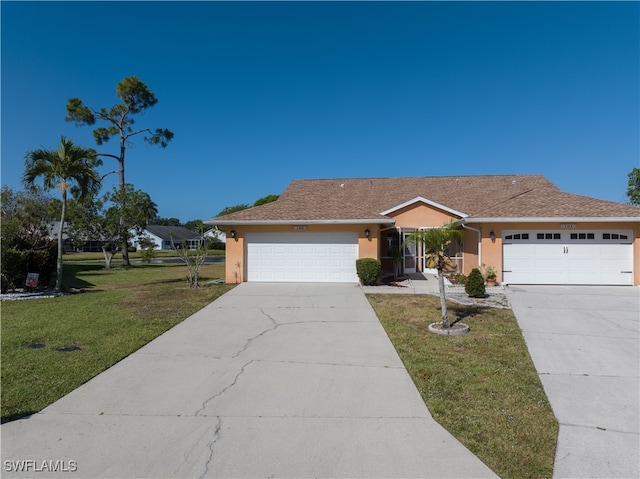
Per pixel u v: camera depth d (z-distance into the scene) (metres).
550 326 8.64
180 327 8.59
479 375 5.73
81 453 3.71
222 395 5.04
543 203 15.68
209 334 8.02
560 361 6.38
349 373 5.82
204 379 5.59
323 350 6.94
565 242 14.66
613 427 4.27
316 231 15.68
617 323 8.93
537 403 4.84
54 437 3.99
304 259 15.74
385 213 18.56
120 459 3.62
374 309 10.47
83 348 6.94
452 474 3.43
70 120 29.50
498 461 3.63
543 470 3.51
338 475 3.40
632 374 5.84
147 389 5.22
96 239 28.16
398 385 5.36
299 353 6.78
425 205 18.44
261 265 15.91
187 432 4.10
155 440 3.94
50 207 27.50
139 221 28.81
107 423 4.28
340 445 3.86
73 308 10.74
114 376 5.68
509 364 6.21
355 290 13.70
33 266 14.44
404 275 17.86
